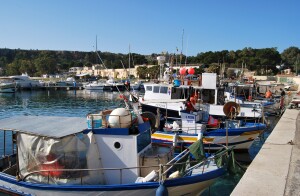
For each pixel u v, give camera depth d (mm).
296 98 29438
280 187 6492
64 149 7977
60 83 78188
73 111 37781
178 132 14727
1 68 141875
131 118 8602
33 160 8203
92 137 8273
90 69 123125
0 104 44781
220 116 18594
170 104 19703
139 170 8383
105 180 8438
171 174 8289
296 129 14039
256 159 8758
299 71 103625
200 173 8664
